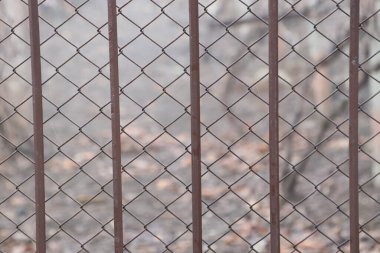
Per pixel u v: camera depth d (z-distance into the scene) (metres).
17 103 9.70
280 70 11.87
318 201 8.73
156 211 8.94
